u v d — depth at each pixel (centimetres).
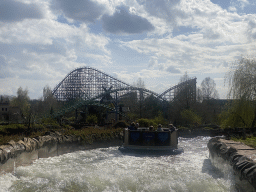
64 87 7200
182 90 5838
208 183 670
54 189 625
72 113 6600
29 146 1005
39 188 633
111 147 1673
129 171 801
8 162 822
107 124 3091
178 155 1209
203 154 1245
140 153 1277
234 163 646
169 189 633
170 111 5366
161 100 5903
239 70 2194
